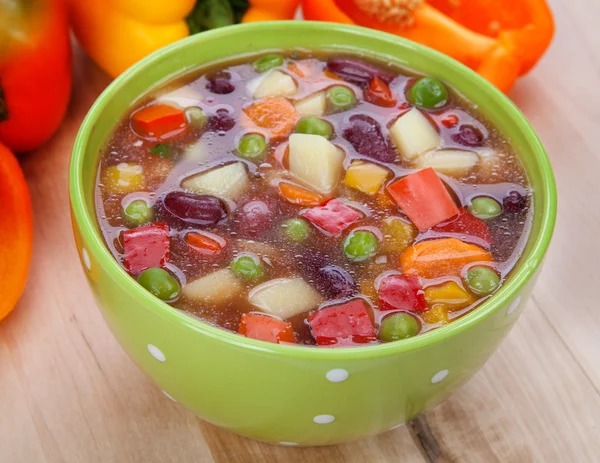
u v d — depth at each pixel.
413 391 0.40
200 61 0.46
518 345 0.46
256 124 0.45
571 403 0.45
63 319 0.46
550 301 0.47
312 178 0.43
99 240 0.40
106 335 0.46
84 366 0.45
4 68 0.47
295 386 0.39
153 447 0.44
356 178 0.43
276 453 0.44
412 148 0.44
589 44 0.55
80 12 0.51
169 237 0.42
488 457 0.44
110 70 0.52
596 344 0.46
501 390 0.45
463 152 0.44
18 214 0.46
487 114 0.45
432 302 0.41
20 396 0.44
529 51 0.51
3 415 0.44
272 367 0.38
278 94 0.46
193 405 0.41
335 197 0.43
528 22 0.52
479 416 0.45
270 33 0.46
